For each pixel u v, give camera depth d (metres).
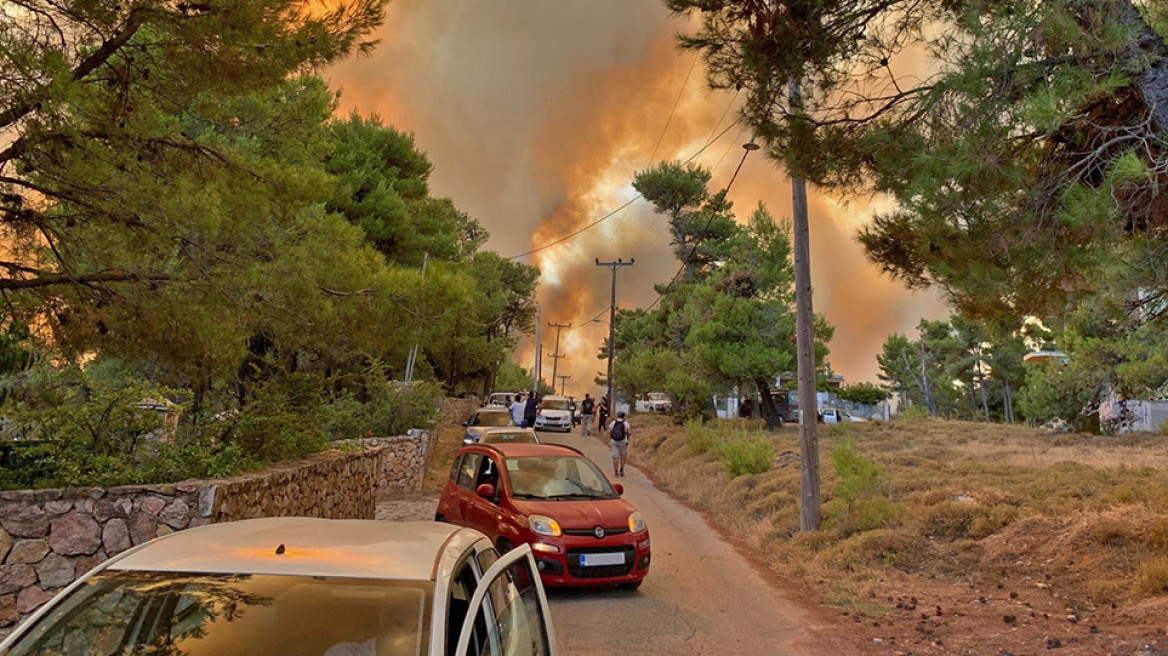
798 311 13.67
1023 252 6.61
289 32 6.97
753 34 7.98
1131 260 6.36
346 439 17.20
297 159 11.00
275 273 7.54
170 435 9.38
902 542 11.30
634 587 10.00
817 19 7.64
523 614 3.82
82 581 3.04
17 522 6.80
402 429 21.98
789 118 7.96
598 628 8.11
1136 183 6.03
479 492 10.23
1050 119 5.60
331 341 9.32
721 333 35.94
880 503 12.37
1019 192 6.39
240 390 13.00
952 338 72.38
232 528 3.60
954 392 78.81
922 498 13.45
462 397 57.25
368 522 3.88
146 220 6.65
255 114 9.82
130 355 7.40
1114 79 5.68
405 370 32.38
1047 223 6.48
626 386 61.38
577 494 10.38
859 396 65.88
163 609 2.86
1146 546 9.57
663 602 9.31
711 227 59.56
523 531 9.45
